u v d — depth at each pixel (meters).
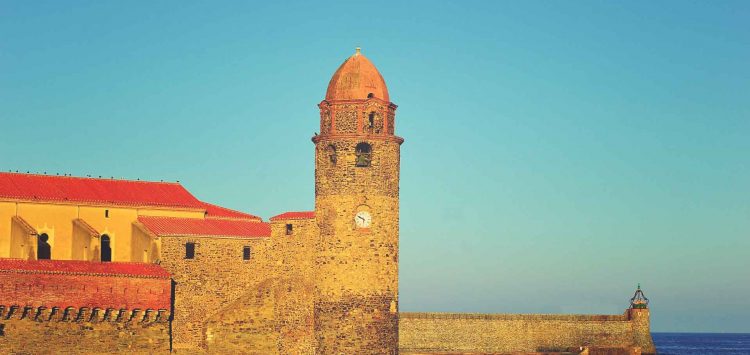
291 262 100.50
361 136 99.00
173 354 95.94
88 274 90.50
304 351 98.62
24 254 93.75
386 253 98.88
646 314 127.56
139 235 100.12
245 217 108.75
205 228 101.25
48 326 88.25
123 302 92.12
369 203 98.88
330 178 99.56
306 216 100.31
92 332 90.56
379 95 100.50
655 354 127.56
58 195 99.19
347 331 97.12
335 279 97.88
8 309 86.12
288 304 100.00
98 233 97.44
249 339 99.31
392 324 98.69
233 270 100.56
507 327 122.25
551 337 123.94
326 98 101.19
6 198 96.06
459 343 120.06
